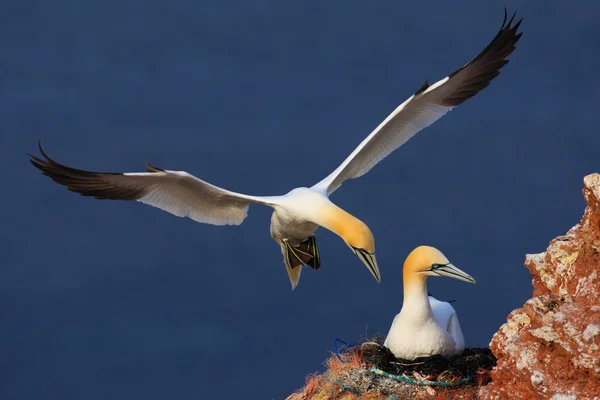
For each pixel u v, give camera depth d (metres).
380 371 14.93
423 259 14.99
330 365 15.80
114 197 16.30
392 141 17.45
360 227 15.05
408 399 14.31
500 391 11.34
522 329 11.77
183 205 16.88
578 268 12.34
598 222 12.06
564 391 10.52
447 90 16.95
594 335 10.41
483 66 16.95
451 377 14.60
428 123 17.27
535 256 13.42
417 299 15.07
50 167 15.54
